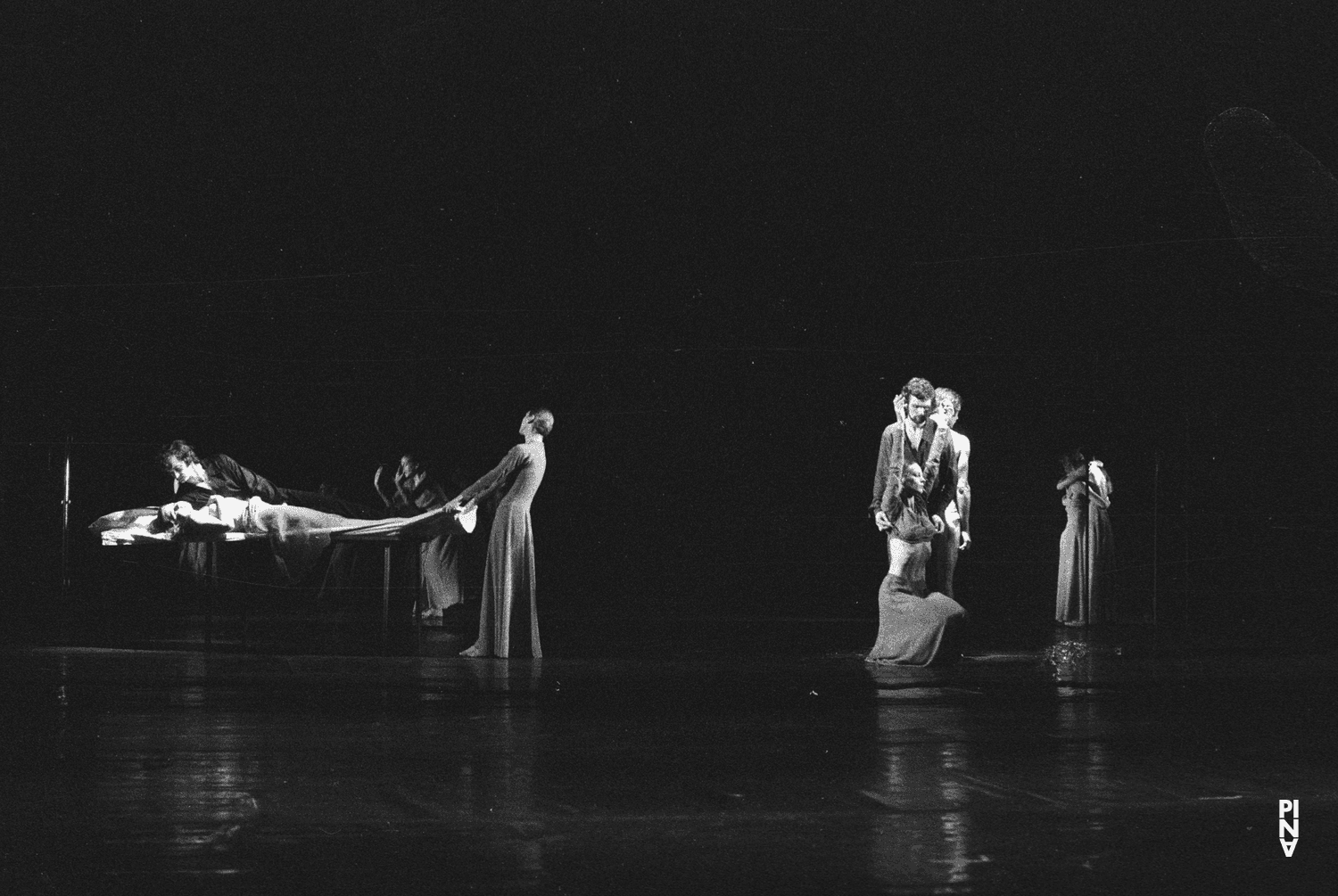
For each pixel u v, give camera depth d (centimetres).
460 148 1923
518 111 1916
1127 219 1950
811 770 652
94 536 1780
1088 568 1566
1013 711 848
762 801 584
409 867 473
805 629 1441
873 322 2041
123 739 727
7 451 1852
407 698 894
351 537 1250
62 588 1703
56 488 1859
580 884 454
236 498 1323
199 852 492
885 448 1132
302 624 1459
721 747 714
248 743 719
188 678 987
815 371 2081
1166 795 596
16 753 683
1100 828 536
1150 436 2038
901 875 466
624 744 721
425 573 1549
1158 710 859
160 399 1938
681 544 2153
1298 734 763
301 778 625
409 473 1582
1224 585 1988
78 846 500
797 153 1941
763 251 2000
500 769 652
